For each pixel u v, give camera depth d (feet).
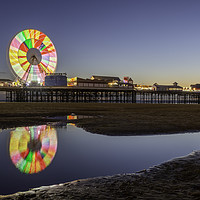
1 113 54.34
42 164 12.44
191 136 22.94
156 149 16.60
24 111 62.85
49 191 8.20
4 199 7.46
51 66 263.08
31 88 215.51
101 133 24.49
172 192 7.99
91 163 12.62
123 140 20.45
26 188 8.66
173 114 53.72
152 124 32.40
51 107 89.92
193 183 9.00
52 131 26.03
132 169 11.36
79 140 20.26
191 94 276.82
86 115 50.52
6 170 11.20
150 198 7.41
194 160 13.00
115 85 269.23
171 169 11.17
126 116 47.44
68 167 11.78
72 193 7.95
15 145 17.71
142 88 380.17
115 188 8.46
